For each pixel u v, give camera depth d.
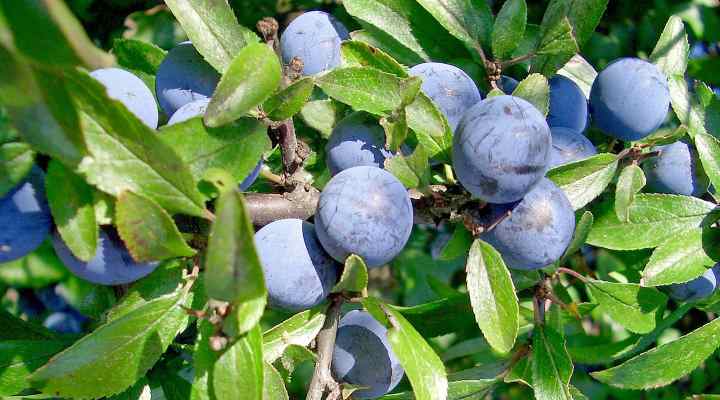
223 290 0.17
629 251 0.24
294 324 0.20
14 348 0.21
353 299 0.20
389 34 0.23
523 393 0.27
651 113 0.23
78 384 0.19
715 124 0.23
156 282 0.20
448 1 0.23
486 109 0.20
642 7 0.31
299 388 0.33
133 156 0.18
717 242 0.23
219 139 0.19
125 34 0.28
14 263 0.30
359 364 0.22
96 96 0.18
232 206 0.17
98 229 0.19
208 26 0.21
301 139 0.24
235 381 0.19
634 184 0.22
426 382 0.20
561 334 0.22
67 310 0.31
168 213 0.19
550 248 0.20
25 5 0.15
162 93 0.22
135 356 0.20
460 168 0.20
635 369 0.22
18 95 0.16
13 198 0.19
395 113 0.20
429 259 0.32
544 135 0.20
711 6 0.31
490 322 0.20
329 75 0.21
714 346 0.23
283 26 0.30
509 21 0.22
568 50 0.22
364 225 0.19
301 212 0.21
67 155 0.17
